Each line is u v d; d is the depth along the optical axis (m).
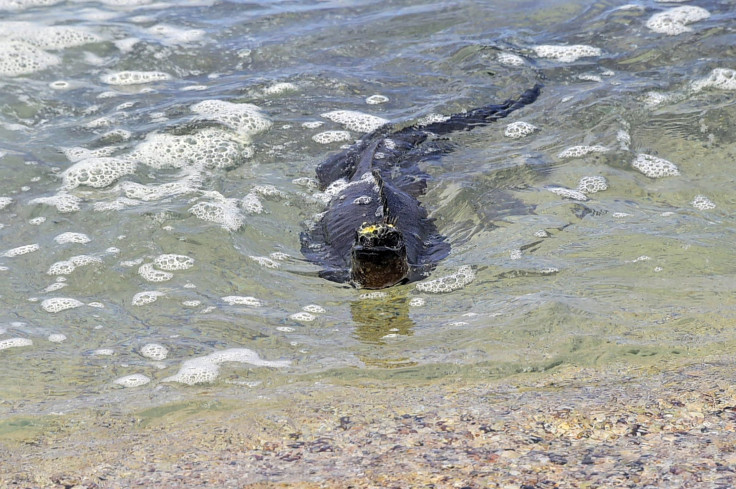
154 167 19.38
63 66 24.61
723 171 18.28
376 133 21.00
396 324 13.37
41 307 14.06
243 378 11.76
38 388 11.57
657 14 26.27
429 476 8.81
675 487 8.27
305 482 8.88
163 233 16.38
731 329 12.27
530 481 8.58
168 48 25.66
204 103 22.39
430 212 17.69
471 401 10.63
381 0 29.16
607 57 24.27
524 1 28.25
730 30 24.66
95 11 28.62
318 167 19.67
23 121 21.50
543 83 23.17
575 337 12.30
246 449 9.75
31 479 9.30
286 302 14.29
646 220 16.41
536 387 10.98
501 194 18.03
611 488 8.33
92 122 21.42
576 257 15.18
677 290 13.67
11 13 28.02
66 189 18.20
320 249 16.38
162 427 10.45
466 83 23.48
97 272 15.15
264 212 17.61
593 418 9.91
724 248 15.05
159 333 13.21
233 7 29.14
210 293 14.57
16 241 16.23
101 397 11.30
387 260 14.33
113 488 9.04
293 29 27.11
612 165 18.88
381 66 24.72
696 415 9.80
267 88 23.33
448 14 27.69
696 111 20.83
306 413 10.57
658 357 11.60
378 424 10.16
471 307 13.75
